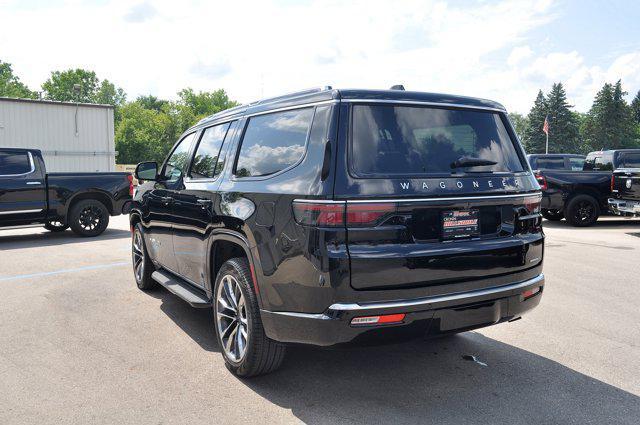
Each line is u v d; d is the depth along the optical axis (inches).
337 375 146.6
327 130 120.0
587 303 220.1
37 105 1037.8
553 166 555.2
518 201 135.9
